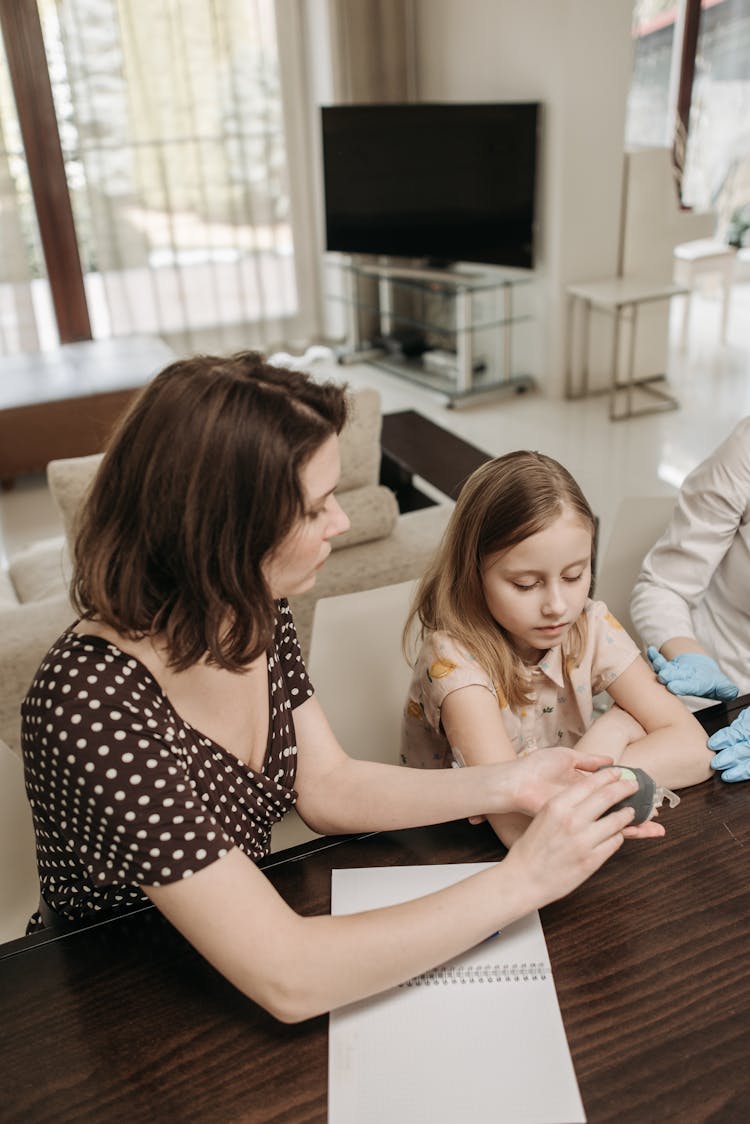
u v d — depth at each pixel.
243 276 5.67
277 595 0.84
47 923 1.03
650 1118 0.72
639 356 4.91
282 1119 0.74
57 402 3.88
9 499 4.00
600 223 4.62
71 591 0.82
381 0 5.16
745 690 1.62
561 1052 0.78
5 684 1.99
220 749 0.93
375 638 1.62
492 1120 0.73
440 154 4.83
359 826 1.03
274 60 5.26
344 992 0.79
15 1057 0.80
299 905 0.93
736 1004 0.81
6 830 1.24
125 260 5.35
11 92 4.79
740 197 6.27
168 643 0.79
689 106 5.87
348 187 5.18
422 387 5.18
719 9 5.65
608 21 4.25
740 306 6.17
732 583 1.62
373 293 5.75
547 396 4.95
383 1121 0.73
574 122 4.38
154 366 4.23
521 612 1.15
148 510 0.74
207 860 0.80
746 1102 0.73
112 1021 0.82
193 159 5.27
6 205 4.93
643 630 1.60
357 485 2.35
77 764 0.80
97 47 4.85
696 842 1.00
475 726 1.19
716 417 4.51
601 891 0.94
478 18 4.75
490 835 1.01
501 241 4.81
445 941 0.81
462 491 1.22
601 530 3.42
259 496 0.73
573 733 1.35
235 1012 0.83
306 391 0.77
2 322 5.13
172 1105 0.75
